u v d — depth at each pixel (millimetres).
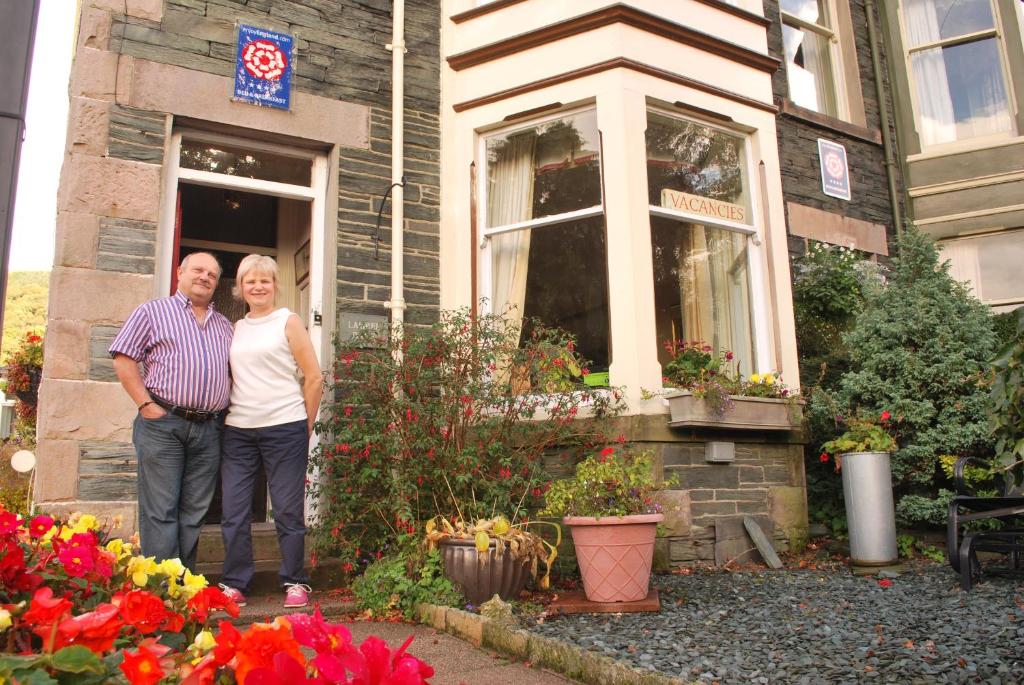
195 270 3857
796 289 6844
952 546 4316
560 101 5730
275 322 4047
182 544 3711
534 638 2971
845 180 7695
